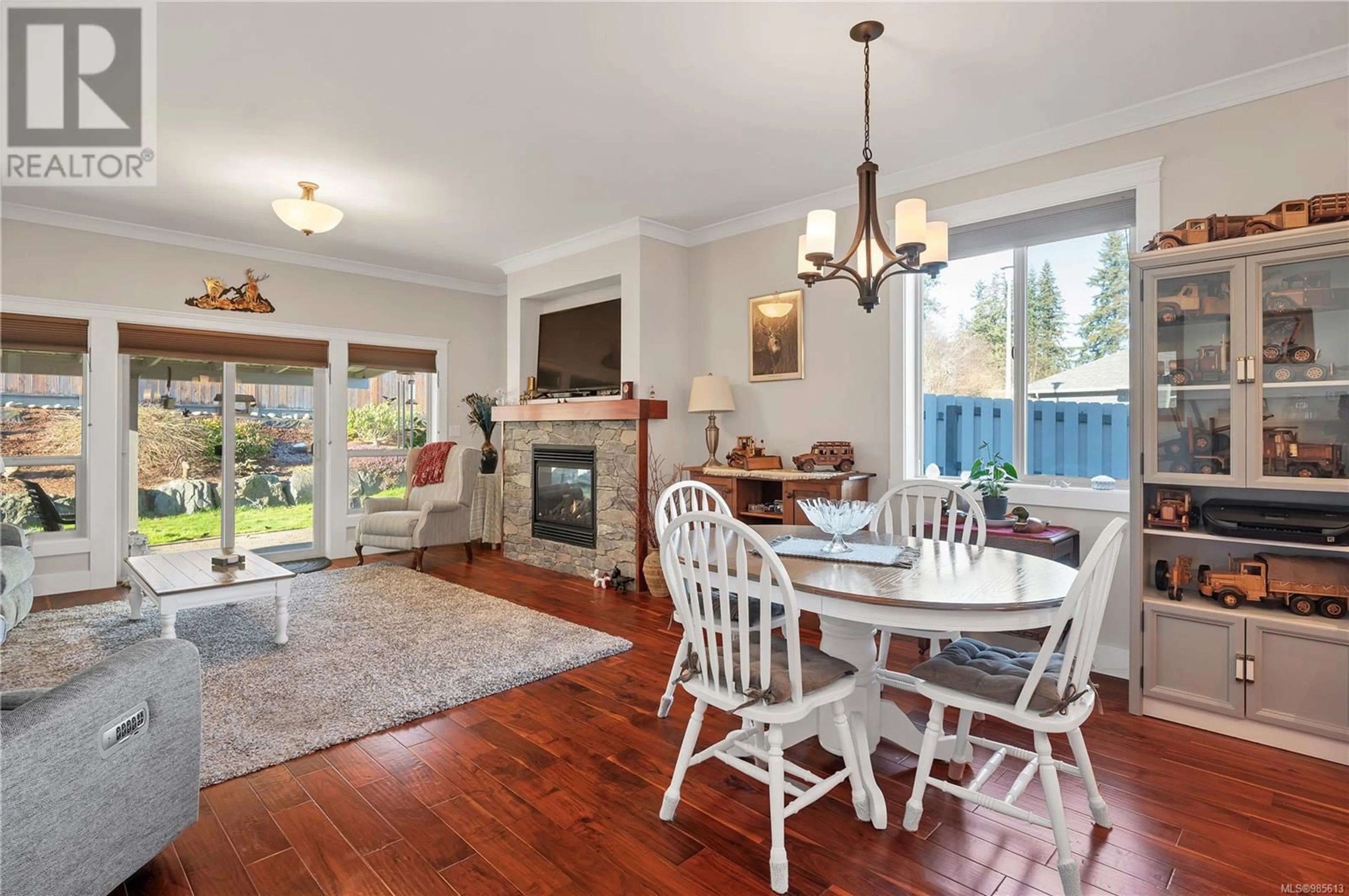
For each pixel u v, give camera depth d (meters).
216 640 3.59
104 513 4.81
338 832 1.93
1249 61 2.71
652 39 2.56
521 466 5.87
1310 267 2.41
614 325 5.15
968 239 3.77
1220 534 2.61
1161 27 2.48
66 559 4.69
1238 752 2.40
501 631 3.76
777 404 4.65
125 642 3.57
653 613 4.21
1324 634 2.33
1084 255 3.47
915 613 1.81
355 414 6.18
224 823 1.97
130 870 1.61
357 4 2.33
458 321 6.77
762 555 1.75
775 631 3.02
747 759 2.38
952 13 2.39
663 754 2.41
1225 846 1.87
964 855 1.84
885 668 2.96
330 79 2.84
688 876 1.75
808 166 3.83
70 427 4.79
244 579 3.40
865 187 2.50
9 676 3.09
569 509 5.42
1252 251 2.49
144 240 4.96
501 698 2.90
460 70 2.78
